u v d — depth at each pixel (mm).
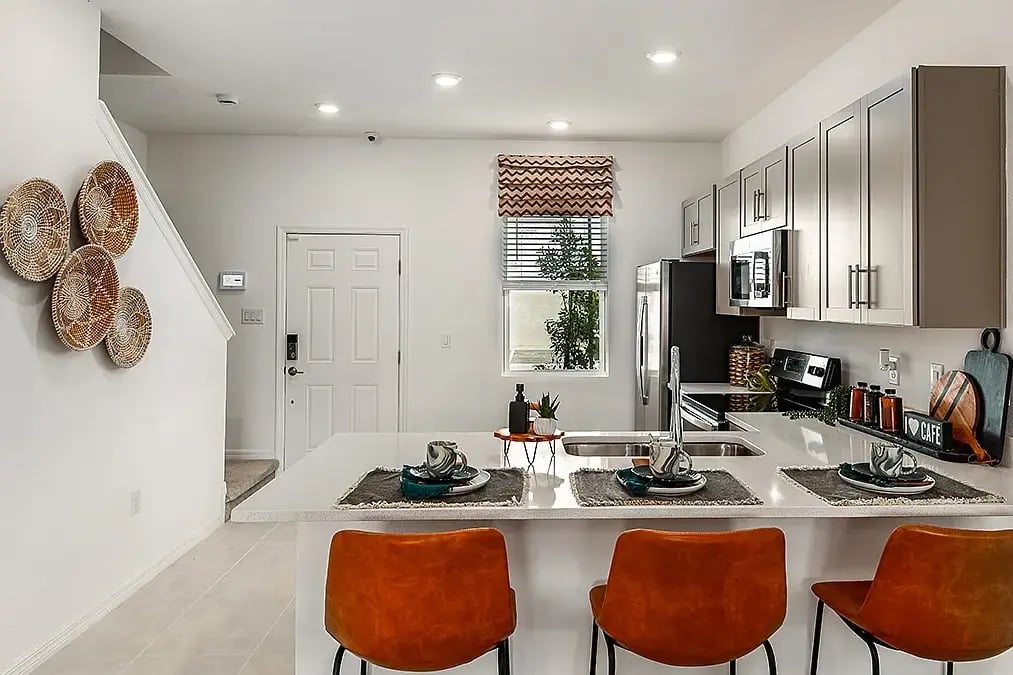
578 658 2332
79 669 2770
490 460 2670
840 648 2352
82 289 2943
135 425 3484
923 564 1885
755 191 3979
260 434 5594
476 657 1906
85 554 3092
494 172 5602
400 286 5609
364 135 5480
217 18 3287
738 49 3637
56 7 2875
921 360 3141
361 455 2762
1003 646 1913
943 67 2494
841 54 3625
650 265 5152
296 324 5605
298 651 2309
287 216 5551
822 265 3160
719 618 1841
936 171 2500
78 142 3021
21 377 2680
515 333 5723
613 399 5676
